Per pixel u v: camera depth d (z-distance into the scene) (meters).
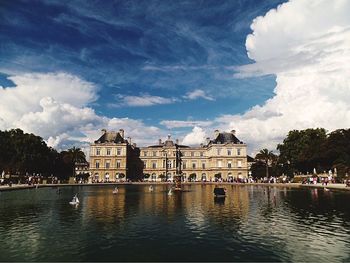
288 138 129.00
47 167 130.88
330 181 86.62
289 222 27.03
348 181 67.94
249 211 33.78
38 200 46.72
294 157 122.12
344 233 22.80
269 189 73.56
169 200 46.69
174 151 157.75
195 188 83.38
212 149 152.38
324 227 24.86
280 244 20.02
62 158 148.75
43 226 25.61
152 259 17.25
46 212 33.50
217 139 156.12
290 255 17.91
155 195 57.50
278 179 114.81
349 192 56.50
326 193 56.28
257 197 51.00
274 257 17.55
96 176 145.88
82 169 190.50
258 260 17.09
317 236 21.98
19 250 18.86
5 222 27.42
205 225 25.84
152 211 33.97
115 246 19.66
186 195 57.00
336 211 33.06
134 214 31.81
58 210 35.06
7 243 20.36
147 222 27.23
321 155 103.75
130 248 19.20
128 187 92.50
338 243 20.22
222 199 47.94
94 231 23.64
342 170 88.88
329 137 106.56
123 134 154.75
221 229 24.28
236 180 130.38
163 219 28.72
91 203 42.34
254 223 26.64
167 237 21.80
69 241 20.80
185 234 22.64
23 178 98.75
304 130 126.75
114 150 146.88
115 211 34.09
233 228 24.64
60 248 19.25
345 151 99.31
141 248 19.22
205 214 31.67
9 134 118.00
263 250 18.80
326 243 20.23
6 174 108.50
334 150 100.56
